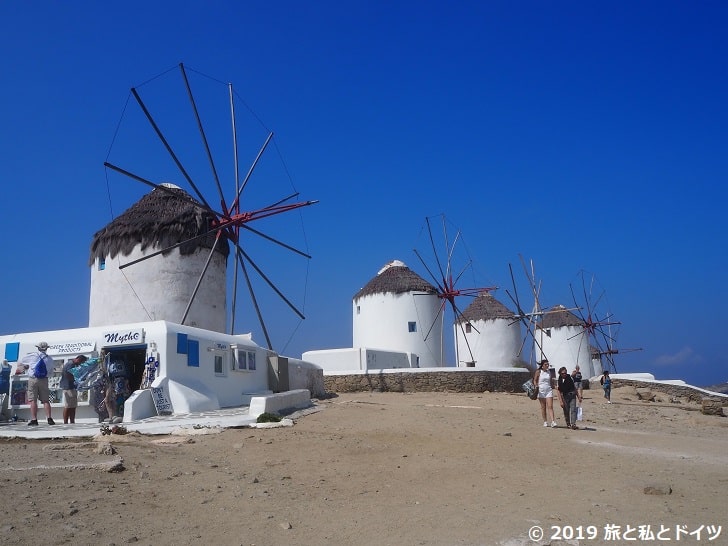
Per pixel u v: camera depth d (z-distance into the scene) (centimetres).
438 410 1688
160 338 1630
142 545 543
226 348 1878
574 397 1443
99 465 807
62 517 597
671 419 1972
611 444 1194
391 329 3806
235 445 1041
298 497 730
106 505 648
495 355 4491
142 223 2197
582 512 680
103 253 2248
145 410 1498
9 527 557
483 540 583
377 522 637
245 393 1952
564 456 1030
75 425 1428
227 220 2131
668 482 836
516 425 1439
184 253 2208
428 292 3856
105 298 2208
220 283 2331
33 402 1461
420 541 579
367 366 3178
